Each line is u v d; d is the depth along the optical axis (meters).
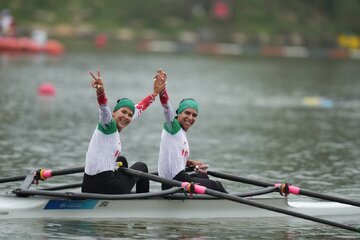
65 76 182.12
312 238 52.66
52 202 54.75
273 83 191.75
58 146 86.50
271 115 124.50
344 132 105.81
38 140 89.94
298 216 52.72
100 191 55.09
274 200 58.28
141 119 113.12
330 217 59.19
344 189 68.06
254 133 102.69
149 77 191.75
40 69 196.25
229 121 115.12
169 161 57.41
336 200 55.97
